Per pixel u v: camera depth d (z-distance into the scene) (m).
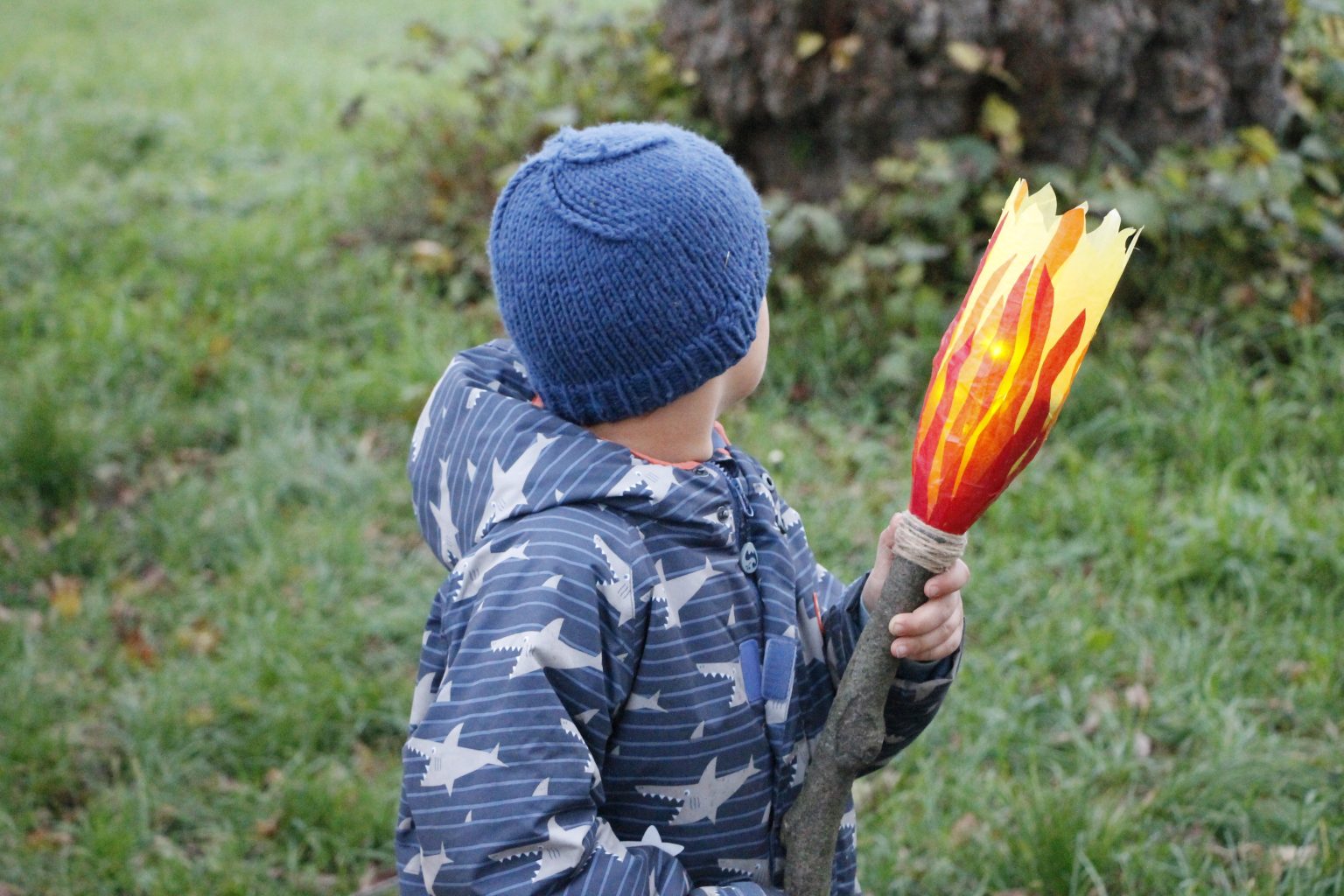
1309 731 3.03
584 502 1.36
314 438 4.59
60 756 3.19
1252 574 3.50
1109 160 4.83
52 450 4.35
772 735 1.41
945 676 1.51
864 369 4.63
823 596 1.62
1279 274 4.56
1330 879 2.52
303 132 7.71
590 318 1.32
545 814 1.25
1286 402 4.27
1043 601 3.51
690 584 1.39
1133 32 4.62
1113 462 4.09
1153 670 3.25
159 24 11.23
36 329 5.33
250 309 5.38
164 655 3.62
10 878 2.82
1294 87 5.02
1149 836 2.75
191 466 4.54
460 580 1.37
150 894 2.81
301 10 11.83
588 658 1.30
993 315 1.20
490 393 1.48
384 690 3.43
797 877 1.37
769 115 5.12
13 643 3.57
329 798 3.04
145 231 6.15
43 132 7.65
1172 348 4.43
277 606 3.71
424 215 5.85
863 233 4.83
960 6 4.59
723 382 1.43
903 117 4.82
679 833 1.39
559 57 6.04
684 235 1.31
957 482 1.24
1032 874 2.65
